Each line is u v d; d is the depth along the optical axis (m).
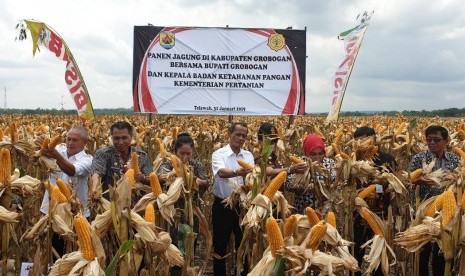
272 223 3.32
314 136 6.43
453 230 3.78
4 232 4.49
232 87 16.30
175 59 16.19
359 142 7.02
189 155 6.95
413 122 11.54
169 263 4.09
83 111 11.38
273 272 3.34
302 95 16.30
